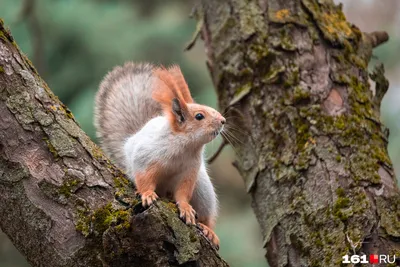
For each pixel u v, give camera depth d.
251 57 10.66
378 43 11.38
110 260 7.14
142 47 21.75
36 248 7.54
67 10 21.45
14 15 19.56
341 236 8.68
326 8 10.98
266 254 9.66
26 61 7.96
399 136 19.47
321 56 10.41
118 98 11.35
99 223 7.39
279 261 9.37
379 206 8.83
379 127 9.95
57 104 7.99
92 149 8.00
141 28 21.89
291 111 10.02
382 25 22.44
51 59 21.45
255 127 10.37
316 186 9.30
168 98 9.42
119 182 7.93
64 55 21.58
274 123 10.12
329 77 10.20
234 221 21.36
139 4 22.44
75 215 7.49
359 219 8.70
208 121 9.28
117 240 7.09
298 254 9.10
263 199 9.96
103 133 11.16
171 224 7.28
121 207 7.59
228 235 20.52
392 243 8.46
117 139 10.94
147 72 11.66
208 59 11.45
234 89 10.81
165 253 7.19
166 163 9.24
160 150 9.24
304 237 9.07
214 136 9.30
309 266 8.82
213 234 9.64
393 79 22.09
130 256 7.11
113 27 21.77
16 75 7.76
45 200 7.53
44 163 7.63
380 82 10.49
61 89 21.34
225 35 11.15
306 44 10.48
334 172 9.26
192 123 9.29
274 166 9.86
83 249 7.36
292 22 10.64
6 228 7.69
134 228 7.05
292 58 10.41
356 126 9.66
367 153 9.40
